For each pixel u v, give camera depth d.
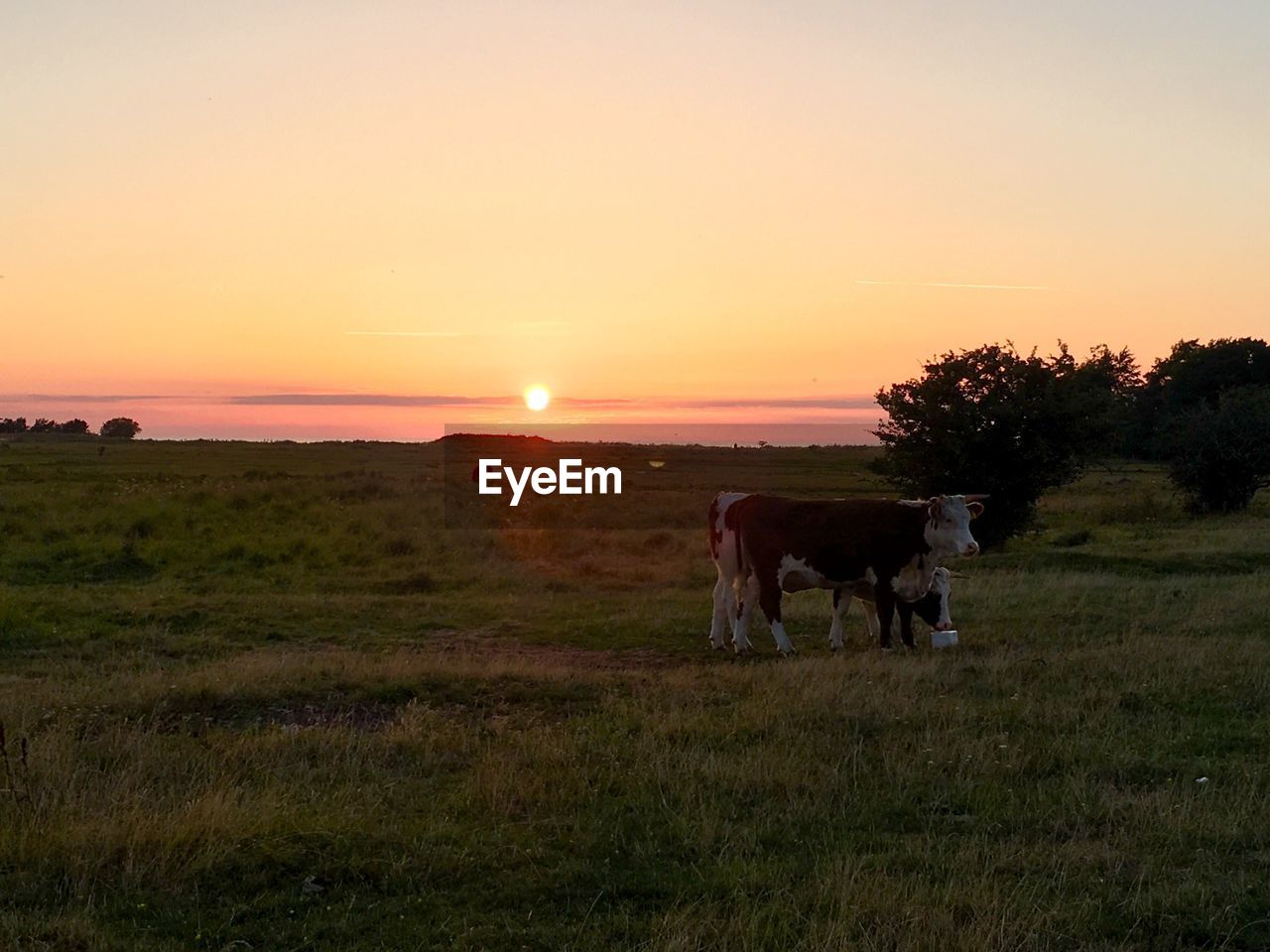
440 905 5.71
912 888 5.76
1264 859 6.20
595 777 7.75
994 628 14.54
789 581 13.63
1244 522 33.62
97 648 13.37
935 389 25.28
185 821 6.38
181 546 22.69
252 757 8.13
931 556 13.38
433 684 10.69
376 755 8.33
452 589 19.70
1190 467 37.94
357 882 5.99
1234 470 37.41
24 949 5.05
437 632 15.20
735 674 11.29
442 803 7.26
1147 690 10.22
